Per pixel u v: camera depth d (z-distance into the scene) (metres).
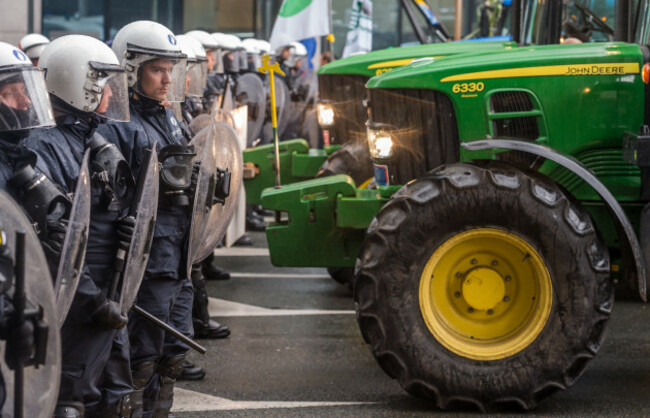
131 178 3.68
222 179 4.60
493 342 5.24
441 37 12.07
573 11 7.19
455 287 5.27
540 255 5.18
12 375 2.74
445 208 5.16
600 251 5.24
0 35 16.23
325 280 9.08
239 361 6.17
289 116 13.29
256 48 11.52
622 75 5.68
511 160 5.76
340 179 6.54
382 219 5.25
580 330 5.17
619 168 5.73
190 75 5.38
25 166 3.14
